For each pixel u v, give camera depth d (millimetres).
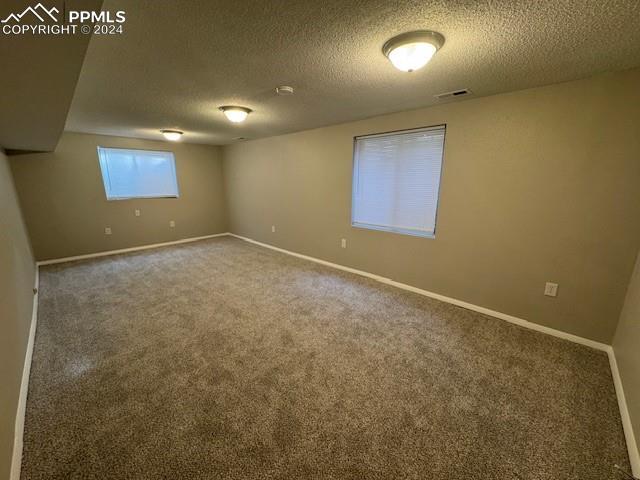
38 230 4156
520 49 1523
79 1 746
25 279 2658
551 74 1867
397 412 1569
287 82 2035
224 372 1888
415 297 3080
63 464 1278
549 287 2279
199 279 3629
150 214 5277
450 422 1506
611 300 2020
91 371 1891
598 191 1976
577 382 1781
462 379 1821
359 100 2498
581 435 1428
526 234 2336
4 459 1140
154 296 3098
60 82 1350
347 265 3953
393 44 1435
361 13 1199
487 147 2430
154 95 2316
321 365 1958
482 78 1952
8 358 1483
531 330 2398
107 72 1821
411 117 2871
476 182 2545
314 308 2812
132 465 1276
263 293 3186
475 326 2465
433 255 2990
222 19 1229
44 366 1937
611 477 1234
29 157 3984
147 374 1865
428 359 2021
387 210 3363
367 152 3432
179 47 1491
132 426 1475
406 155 3066
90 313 2703
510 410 1579
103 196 4676
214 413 1559
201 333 2357
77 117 3115
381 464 1286
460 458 1315
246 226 5840
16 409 1450
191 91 2217
